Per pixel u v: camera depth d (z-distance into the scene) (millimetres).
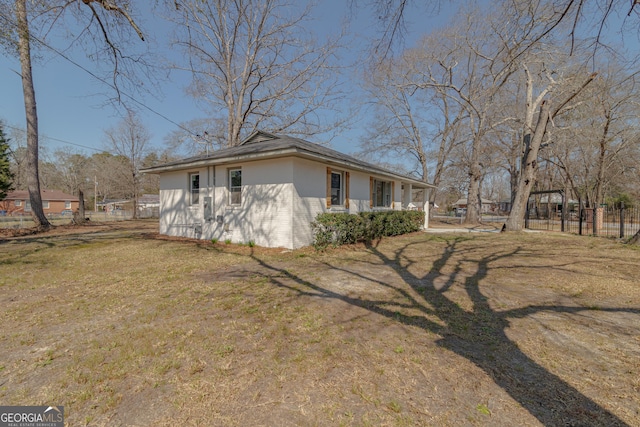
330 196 9359
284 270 5758
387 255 7445
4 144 21656
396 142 23453
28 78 13008
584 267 5984
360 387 2096
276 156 7707
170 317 3385
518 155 26859
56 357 2525
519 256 7285
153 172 11141
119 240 9773
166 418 1819
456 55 16219
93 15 7039
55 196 38062
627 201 26531
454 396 1997
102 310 3602
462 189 32781
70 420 1808
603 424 1732
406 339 2838
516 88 16453
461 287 4617
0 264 6141
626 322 3244
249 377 2225
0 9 6555
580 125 17469
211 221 9586
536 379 2195
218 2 14609
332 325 3166
